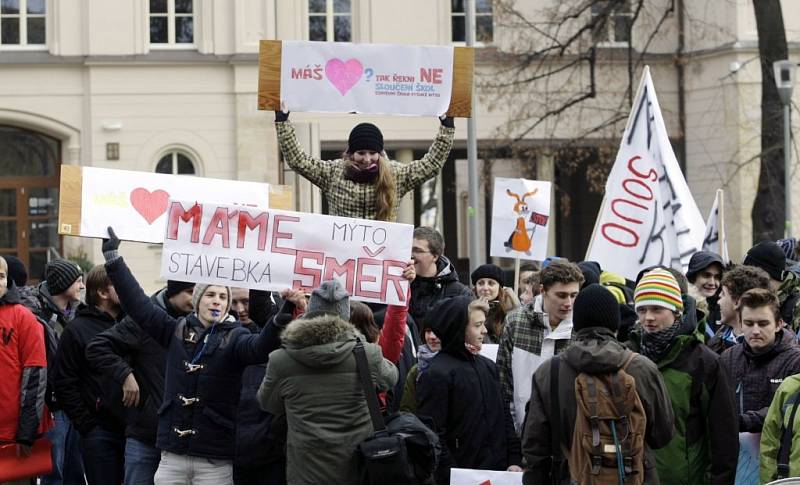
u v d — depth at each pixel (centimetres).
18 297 1502
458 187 5175
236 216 1313
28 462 1493
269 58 1527
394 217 1480
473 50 1536
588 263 1711
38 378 1473
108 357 1402
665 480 1192
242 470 1295
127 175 1488
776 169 4222
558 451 1120
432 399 1279
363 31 5188
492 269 1761
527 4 5225
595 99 5247
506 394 1376
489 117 5244
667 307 1190
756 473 1269
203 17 5138
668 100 5284
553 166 5106
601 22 4725
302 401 1180
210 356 1279
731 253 5138
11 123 5144
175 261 1307
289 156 1508
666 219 2006
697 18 5225
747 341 1277
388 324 1329
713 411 1184
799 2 5188
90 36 5106
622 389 1093
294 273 1314
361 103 1536
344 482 1174
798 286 1513
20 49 5116
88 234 1470
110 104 5125
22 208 5209
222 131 5147
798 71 5134
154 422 1397
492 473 1267
